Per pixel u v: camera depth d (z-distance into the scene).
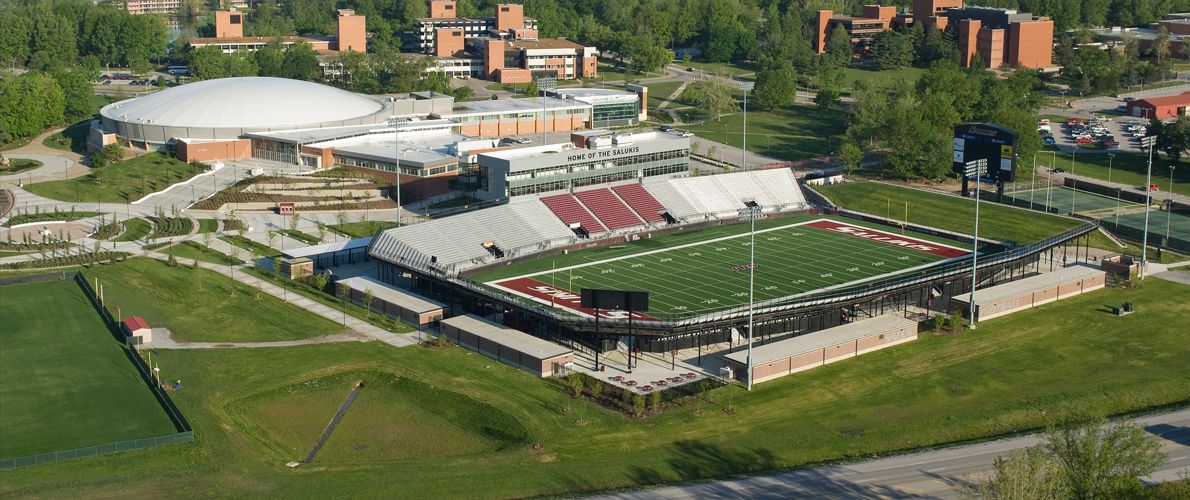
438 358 173.25
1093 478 122.25
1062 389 164.25
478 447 146.12
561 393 161.12
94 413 151.00
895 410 156.88
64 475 132.50
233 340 180.38
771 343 175.00
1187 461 139.62
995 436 150.12
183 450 140.00
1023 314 197.75
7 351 174.00
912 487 133.00
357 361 171.38
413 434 150.12
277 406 157.50
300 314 193.88
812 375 169.00
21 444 140.88
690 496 130.88
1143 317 196.62
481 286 198.12
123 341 179.12
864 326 183.50
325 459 142.50
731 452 143.25
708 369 171.75
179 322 188.25
